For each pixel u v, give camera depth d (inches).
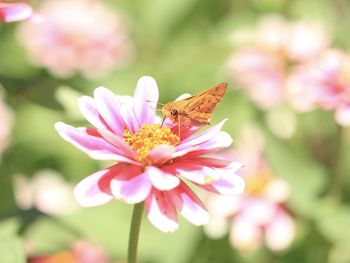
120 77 28.4
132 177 13.0
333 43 25.1
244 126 23.3
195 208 13.0
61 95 17.5
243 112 25.3
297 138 23.3
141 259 20.3
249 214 20.5
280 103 23.4
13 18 15.9
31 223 17.1
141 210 13.3
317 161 24.2
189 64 27.8
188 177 12.9
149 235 20.8
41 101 17.5
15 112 24.5
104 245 20.2
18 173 24.2
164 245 20.3
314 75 19.9
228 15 31.3
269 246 20.3
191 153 13.6
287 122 23.4
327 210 20.4
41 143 25.7
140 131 13.7
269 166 21.4
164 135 13.7
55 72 27.3
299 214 20.7
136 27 31.3
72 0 28.8
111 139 13.0
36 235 19.0
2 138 24.0
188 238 20.3
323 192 21.1
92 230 20.0
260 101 23.4
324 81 19.6
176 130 14.2
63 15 28.3
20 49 29.3
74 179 25.2
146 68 29.2
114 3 32.7
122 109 14.0
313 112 25.0
